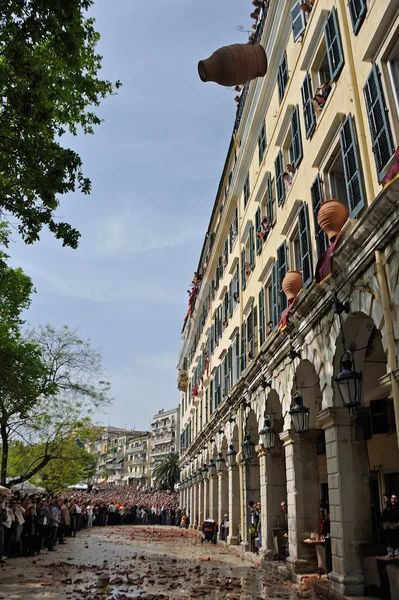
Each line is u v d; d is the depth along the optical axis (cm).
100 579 1131
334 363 1088
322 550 1175
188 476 4156
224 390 2586
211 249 3334
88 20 1108
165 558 1788
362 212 962
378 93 905
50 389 2544
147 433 11894
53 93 1002
